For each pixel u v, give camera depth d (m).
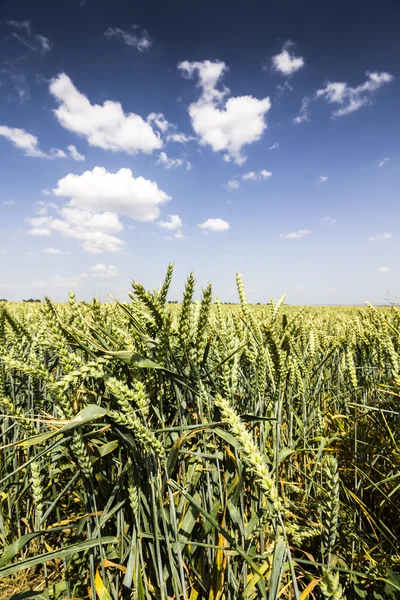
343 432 3.04
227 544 1.72
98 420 1.83
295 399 3.28
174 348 1.95
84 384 2.15
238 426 1.07
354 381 2.90
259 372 2.33
